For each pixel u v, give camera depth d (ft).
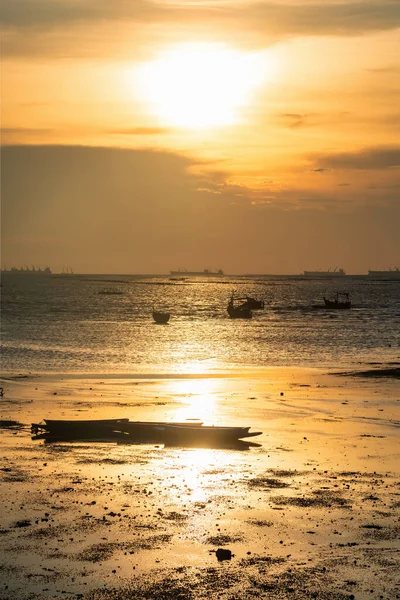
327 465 95.20
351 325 451.94
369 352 276.21
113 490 83.46
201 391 165.07
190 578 60.85
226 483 86.74
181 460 98.22
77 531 70.38
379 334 372.38
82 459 98.48
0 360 239.91
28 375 195.93
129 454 101.71
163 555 65.16
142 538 68.85
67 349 281.95
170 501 79.61
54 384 176.04
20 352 266.77
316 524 72.74
